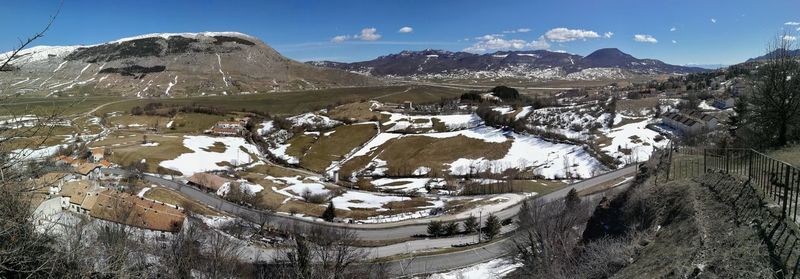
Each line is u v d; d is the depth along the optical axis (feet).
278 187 390.42
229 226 249.34
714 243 63.10
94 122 586.04
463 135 540.93
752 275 50.62
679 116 469.57
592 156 428.56
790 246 52.60
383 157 504.84
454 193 375.04
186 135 588.09
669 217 87.15
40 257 37.73
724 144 171.32
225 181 366.02
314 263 147.13
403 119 638.53
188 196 333.83
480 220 252.21
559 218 137.69
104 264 48.85
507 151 482.69
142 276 57.72
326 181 437.99
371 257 202.59
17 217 34.01
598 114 568.00
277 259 183.93
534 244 131.54
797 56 128.77
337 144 573.74
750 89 142.92
